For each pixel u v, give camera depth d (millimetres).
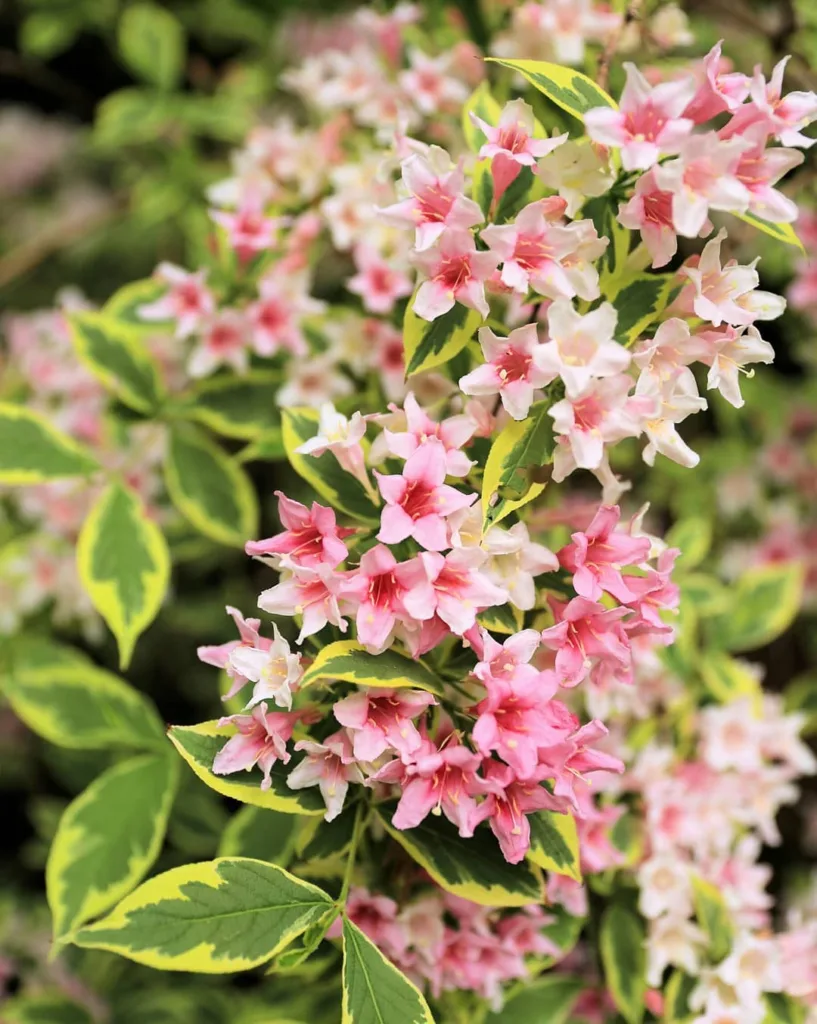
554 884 679
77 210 1326
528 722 592
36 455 750
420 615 592
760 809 775
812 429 1035
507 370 614
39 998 810
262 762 608
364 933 631
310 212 814
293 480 1017
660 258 613
